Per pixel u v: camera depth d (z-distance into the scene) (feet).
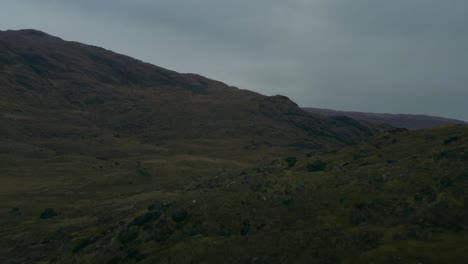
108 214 201.16
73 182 322.55
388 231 109.60
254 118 649.61
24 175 347.15
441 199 119.24
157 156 443.73
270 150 477.77
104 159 433.07
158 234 132.46
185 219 137.08
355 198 130.93
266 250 110.22
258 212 133.59
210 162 395.96
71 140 515.91
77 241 160.86
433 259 92.99
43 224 205.98
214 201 145.18
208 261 111.14
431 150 159.22
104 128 613.93
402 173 140.67
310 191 143.23
